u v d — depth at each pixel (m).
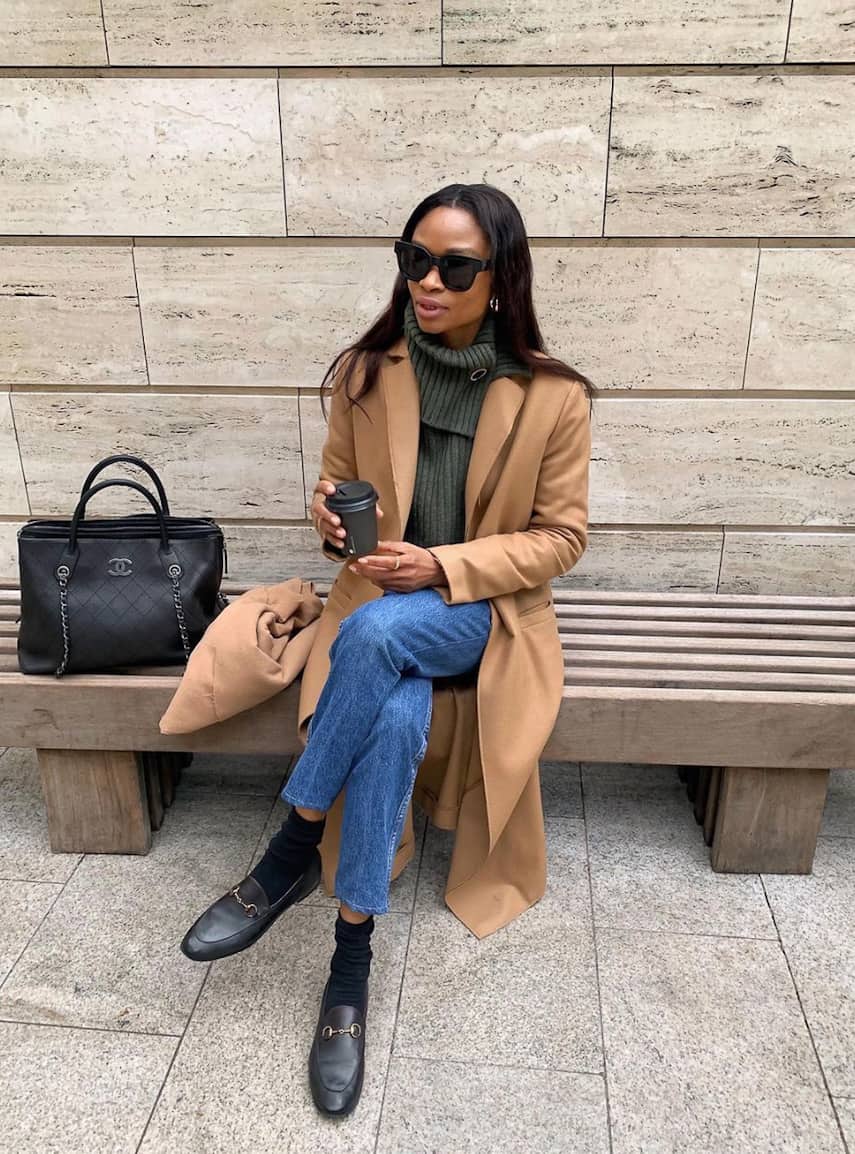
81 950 2.13
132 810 2.41
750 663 2.35
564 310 2.75
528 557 2.06
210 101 2.59
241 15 2.50
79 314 2.85
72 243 2.77
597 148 2.57
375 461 2.17
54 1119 1.74
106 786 2.38
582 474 2.12
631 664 2.37
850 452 2.85
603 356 2.79
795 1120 1.73
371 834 1.77
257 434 2.96
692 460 2.89
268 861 2.00
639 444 2.88
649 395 2.84
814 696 2.21
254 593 2.41
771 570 3.01
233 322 2.82
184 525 2.29
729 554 3.00
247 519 3.07
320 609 2.45
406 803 1.83
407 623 1.88
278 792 2.73
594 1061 1.85
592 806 2.67
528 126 2.56
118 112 2.62
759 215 2.62
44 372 2.92
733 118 2.53
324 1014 1.84
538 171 2.61
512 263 1.95
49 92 2.61
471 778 2.19
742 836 2.35
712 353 2.77
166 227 2.72
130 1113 1.75
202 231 2.72
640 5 2.43
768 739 2.22
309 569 3.11
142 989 2.03
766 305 2.71
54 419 2.98
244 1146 1.69
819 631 2.55
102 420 2.97
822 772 2.28
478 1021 1.95
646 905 2.28
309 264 2.75
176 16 2.50
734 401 2.81
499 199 1.92
